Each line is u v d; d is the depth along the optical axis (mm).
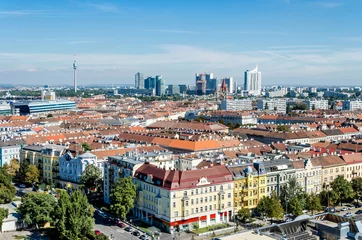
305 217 179375
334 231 164500
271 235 161000
